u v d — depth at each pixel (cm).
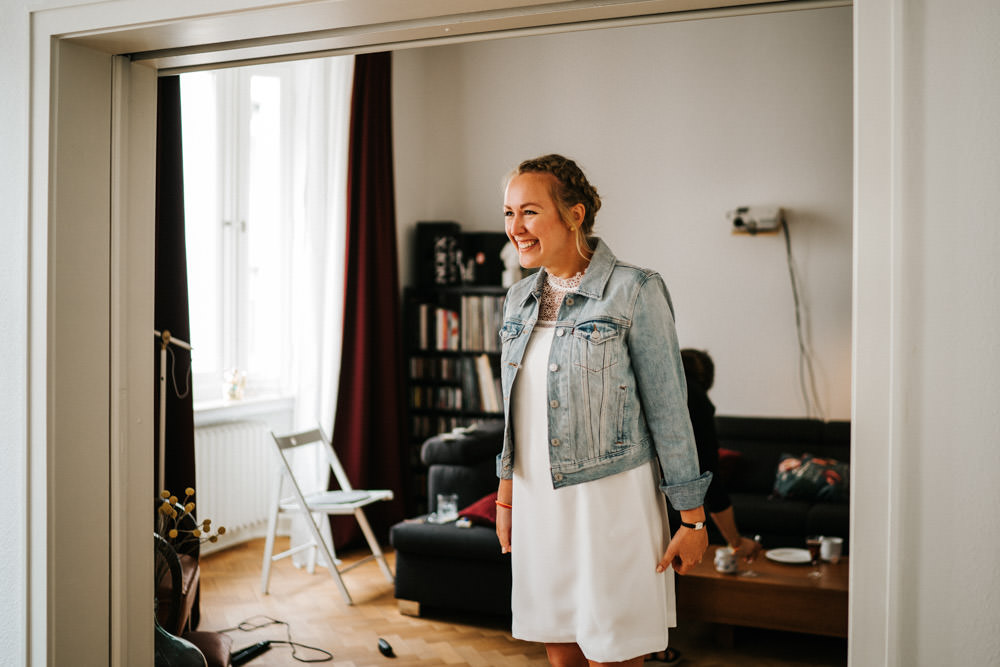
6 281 229
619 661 172
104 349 238
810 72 544
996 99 145
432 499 461
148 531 250
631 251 587
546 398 179
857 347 154
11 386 229
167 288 344
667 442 174
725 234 564
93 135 233
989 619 148
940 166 149
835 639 364
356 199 532
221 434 484
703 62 567
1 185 229
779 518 448
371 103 540
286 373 550
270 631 377
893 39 150
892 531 152
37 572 226
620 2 180
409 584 394
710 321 569
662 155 579
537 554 183
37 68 224
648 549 176
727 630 353
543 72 608
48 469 225
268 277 552
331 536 500
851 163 537
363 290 532
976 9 146
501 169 622
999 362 146
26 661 228
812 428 507
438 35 207
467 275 603
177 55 230
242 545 525
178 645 262
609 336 173
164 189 342
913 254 150
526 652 354
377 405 551
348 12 196
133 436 245
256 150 546
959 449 149
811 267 546
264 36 217
